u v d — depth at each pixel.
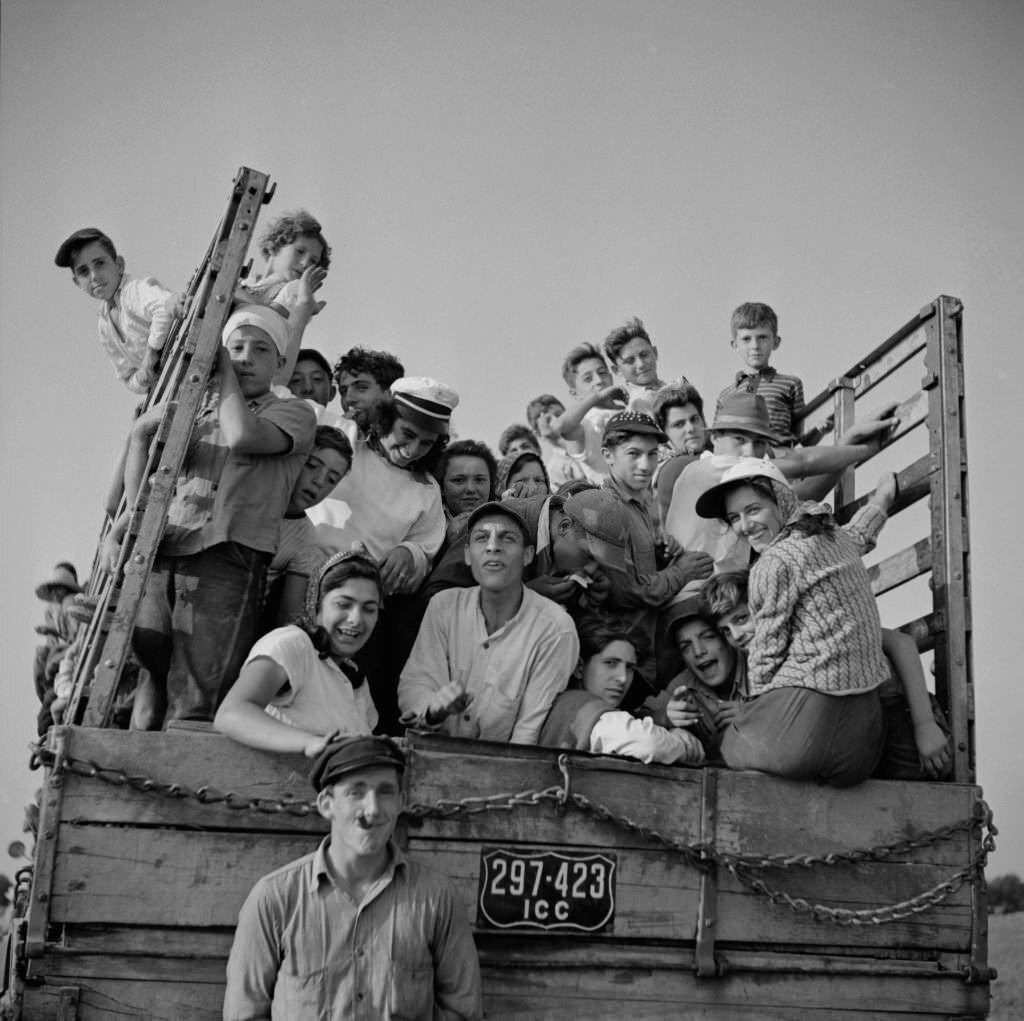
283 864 4.49
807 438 8.17
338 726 4.72
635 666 5.45
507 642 5.15
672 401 7.72
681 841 4.82
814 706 4.93
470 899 4.60
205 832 4.47
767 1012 4.81
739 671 5.46
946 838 5.11
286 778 4.52
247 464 5.04
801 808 4.98
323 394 6.92
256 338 5.23
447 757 4.67
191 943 4.42
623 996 4.70
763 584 5.08
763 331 8.54
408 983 4.20
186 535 4.98
